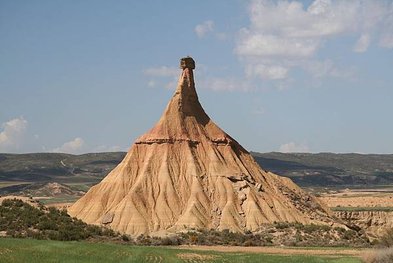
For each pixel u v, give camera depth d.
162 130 163.75
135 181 155.38
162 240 125.31
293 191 169.12
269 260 92.00
